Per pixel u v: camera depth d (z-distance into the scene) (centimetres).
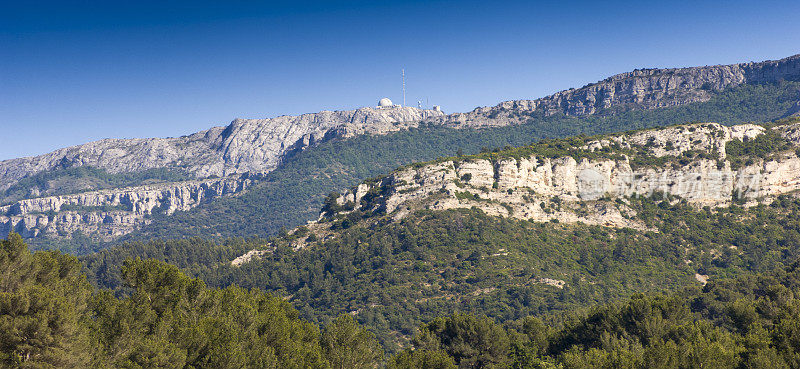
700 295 10300
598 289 14788
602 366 6150
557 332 9094
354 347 6650
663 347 5866
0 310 4016
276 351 5897
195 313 5725
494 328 8544
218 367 4938
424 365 7062
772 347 5769
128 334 4762
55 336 4088
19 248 4809
